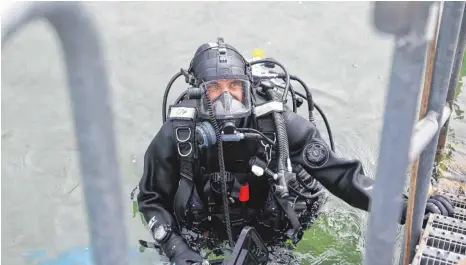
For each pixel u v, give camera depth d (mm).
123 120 3842
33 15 598
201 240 2799
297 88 4086
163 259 2785
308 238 2879
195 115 2678
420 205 1791
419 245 1979
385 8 749
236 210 2744
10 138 3693
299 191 2914
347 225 2961
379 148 900
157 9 4930
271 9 4949
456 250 2008
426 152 1646
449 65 1473
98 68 654
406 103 838
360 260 2762
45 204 3262
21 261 2904
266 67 3320
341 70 4277
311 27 4738
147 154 2869
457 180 2900
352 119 3834
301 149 2820
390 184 901
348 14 4883
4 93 4031
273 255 2758
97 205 725
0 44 578
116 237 754
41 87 4078
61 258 2900
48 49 4430
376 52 4453
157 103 3977
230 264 2215
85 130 675
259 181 2709
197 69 2885
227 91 2645
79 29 628
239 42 4559
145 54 4434
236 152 2637
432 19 782
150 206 2824
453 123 3562
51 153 3592
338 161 2787
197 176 2711
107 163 700
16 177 3432
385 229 943
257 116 2674
